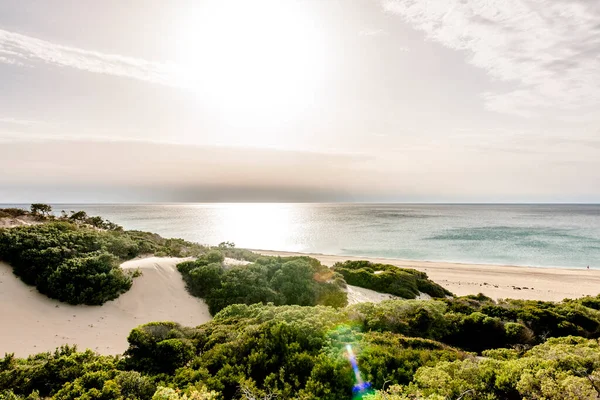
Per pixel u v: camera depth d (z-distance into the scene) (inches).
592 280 1175.6
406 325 467.5
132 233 1219.2
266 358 307.6
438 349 358.9
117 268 681.6
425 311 506.9
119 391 254.2
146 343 351.6
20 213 1214.3
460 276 1234.6
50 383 295.4
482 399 236.5
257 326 376.8
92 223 1341.0
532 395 229.5
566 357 270.8
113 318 570.6
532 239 2247.8
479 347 485.7
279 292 709.3
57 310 553.6
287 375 283.4
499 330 500.1
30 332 485.1
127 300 626.8
